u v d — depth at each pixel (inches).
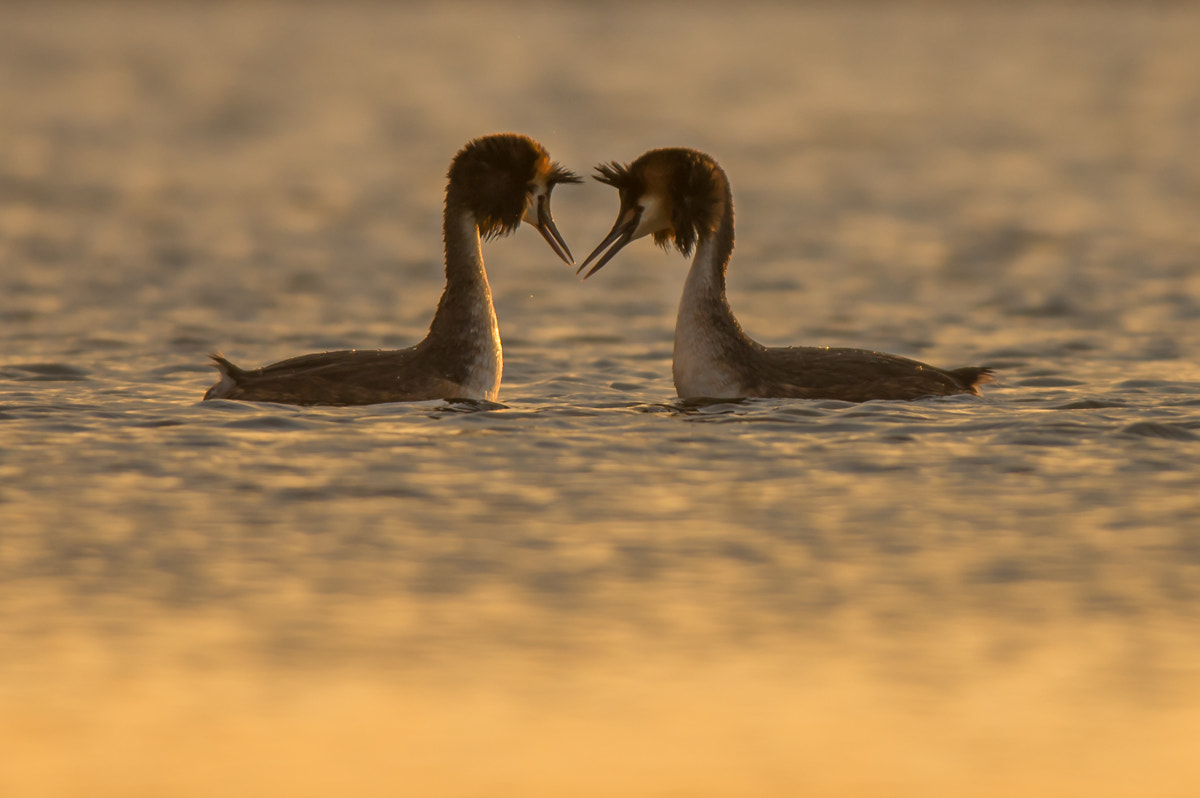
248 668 353.7
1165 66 3282.5
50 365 698.8
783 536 438.3
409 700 339.6
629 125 2150.6
